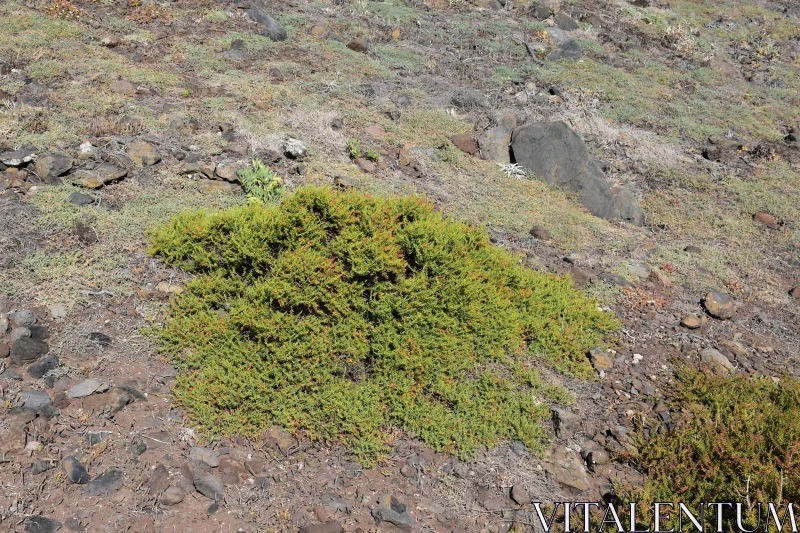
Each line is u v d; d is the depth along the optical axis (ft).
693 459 18.40
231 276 20.40
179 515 13.91
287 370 18.07
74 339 17.60
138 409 16.26
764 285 29.53
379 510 15.05
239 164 27.30
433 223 22.34
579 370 21.68
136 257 21.06
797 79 59.00
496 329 21.21
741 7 77.00
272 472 15.71
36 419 14.96
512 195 32.91
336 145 32.24
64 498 13.48
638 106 47.14
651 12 69.05
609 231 31.89
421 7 57.11
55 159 23.94
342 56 43.01
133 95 31.73
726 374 22.47
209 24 42.86
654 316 25.55
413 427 17.72
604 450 18.72
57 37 35.78
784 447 17.94
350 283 20.13
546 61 51.01
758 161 42.88
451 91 41.52
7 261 19.30
